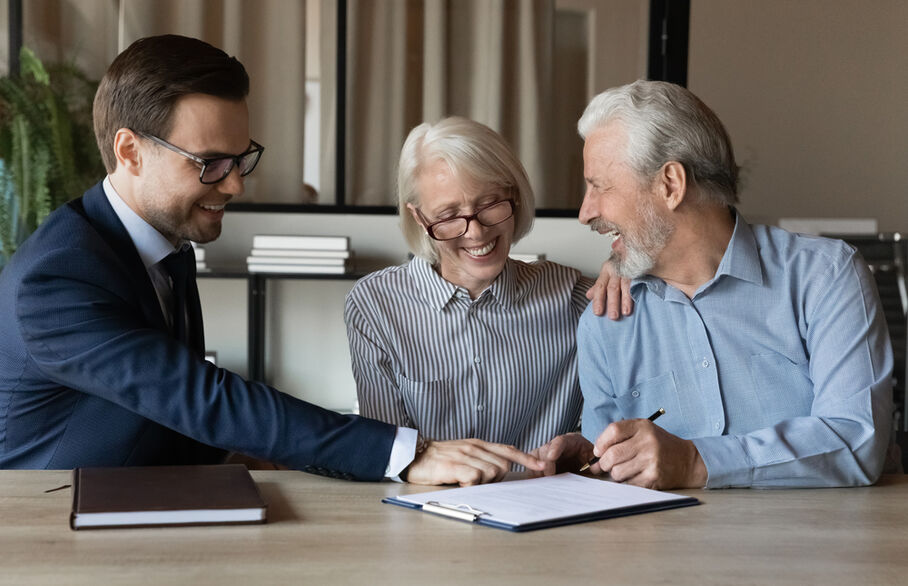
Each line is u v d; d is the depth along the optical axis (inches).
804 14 263.6
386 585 40.0
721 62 264.2
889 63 264.7
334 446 59.3
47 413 64.2
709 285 71.6
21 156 149.7
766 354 71.3
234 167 67.7
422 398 82.0
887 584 41.1
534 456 62.8
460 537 47.5
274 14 176.9
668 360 73.9
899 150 266.4
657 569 42.6
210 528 48.5
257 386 59.8
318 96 178.7
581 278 86.4
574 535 48.2
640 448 59.7
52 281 60.7
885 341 67.5
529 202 79.8
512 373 82.9
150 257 69.2
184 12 174.9
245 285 175.5
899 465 76.5
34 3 170.2
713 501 56.4
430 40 179.9
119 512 47.9
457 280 81.7
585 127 72.3
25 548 44.6
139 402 59.1
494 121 181.8
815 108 265.4
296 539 46.8
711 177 69.7
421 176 77.6
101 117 67.1
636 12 181.8
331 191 179.6
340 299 179.0
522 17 180.4
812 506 55.3
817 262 70.6
